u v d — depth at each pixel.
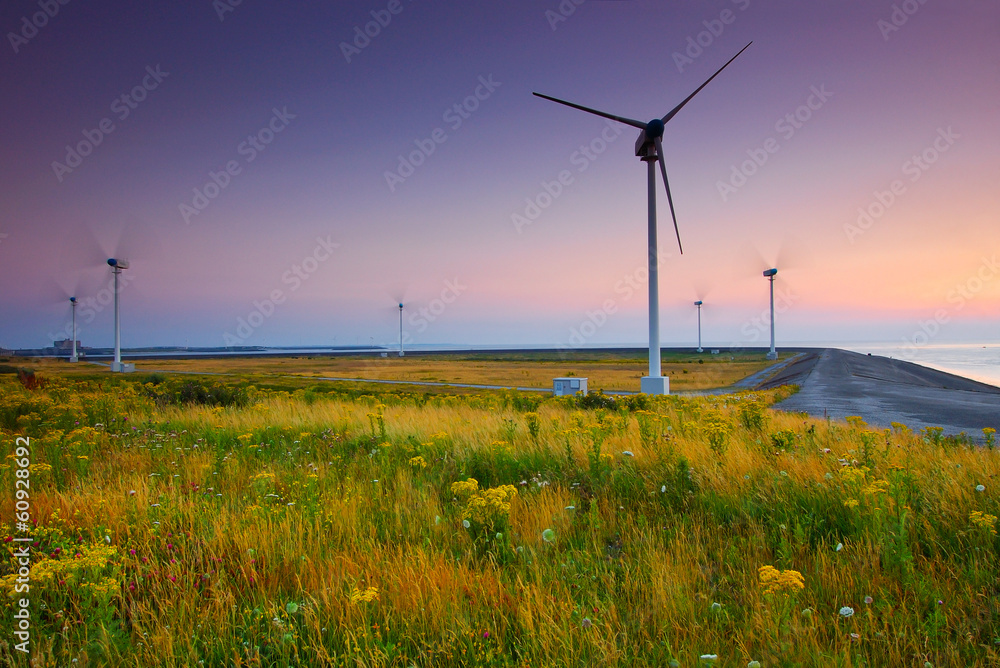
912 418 22.67
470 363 149.25
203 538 4.68
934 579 3.74
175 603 3.64
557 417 14.07
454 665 3.01
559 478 6.77
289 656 3.13
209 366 130.75
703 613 3.47
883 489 4.79
